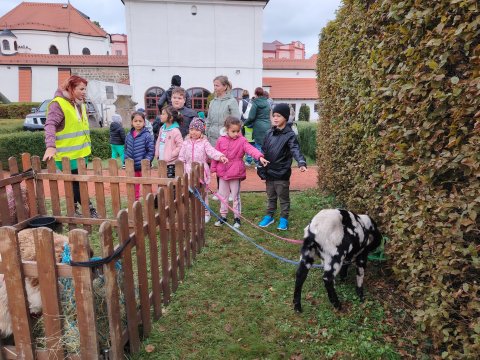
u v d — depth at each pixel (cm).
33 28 4438
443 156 227
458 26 213
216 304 358
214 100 691
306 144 1405
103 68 3070
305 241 335
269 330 322
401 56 296
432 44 229
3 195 450
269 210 566
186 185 412
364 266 358
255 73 2441
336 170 596
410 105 269
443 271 228
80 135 526
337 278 396
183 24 2333
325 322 329
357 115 430
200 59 2383
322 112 725
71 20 4800
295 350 297
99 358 256
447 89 230
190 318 338
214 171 575
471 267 221
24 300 248
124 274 272
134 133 651
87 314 246
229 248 486
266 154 545
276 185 543
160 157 616
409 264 271
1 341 265
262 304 359
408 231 285
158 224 340
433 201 239
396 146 287
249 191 798
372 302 351
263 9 2381
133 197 506
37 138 1122
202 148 556
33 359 258
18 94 3164
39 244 239
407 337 300
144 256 304
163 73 2369
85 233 235
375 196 367
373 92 347
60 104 499
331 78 601
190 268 430
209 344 304
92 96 1970
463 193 215
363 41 393
